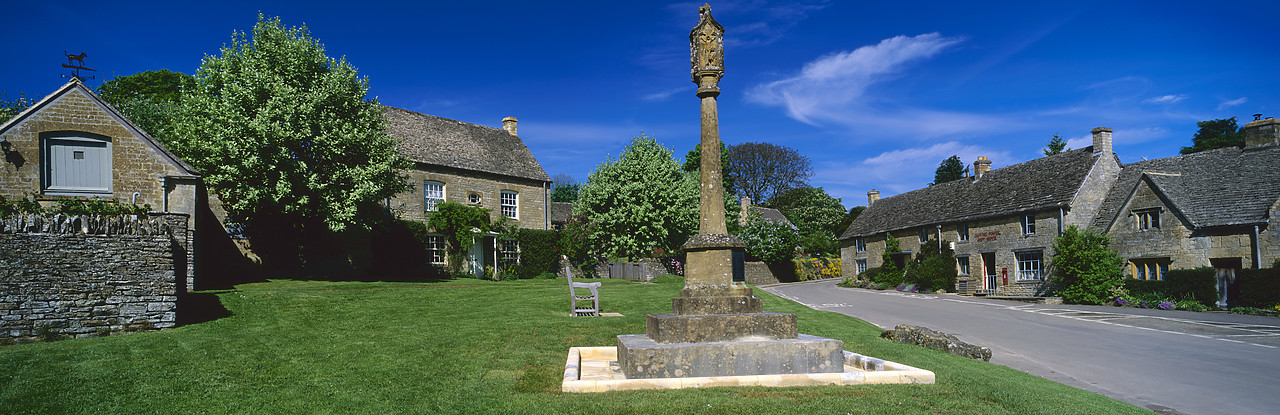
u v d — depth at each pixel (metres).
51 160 18.05
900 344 12.04
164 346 10.38
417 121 33.03
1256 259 22.44
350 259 26.81
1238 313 21.36
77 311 11.71
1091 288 25.64
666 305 18.19
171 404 6.87
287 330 12.32
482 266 32.53
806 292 33.56
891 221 44.06
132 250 12.51
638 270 36.50
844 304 24.73
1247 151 26.06
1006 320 18.97
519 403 6.58
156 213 15.81
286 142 20.97
